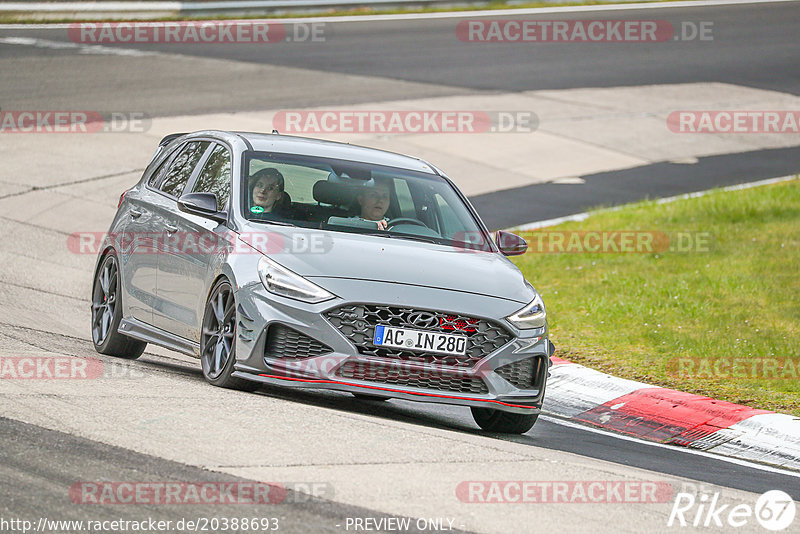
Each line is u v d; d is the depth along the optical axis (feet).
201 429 75.66
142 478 64.69
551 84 335.47
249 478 66.03
